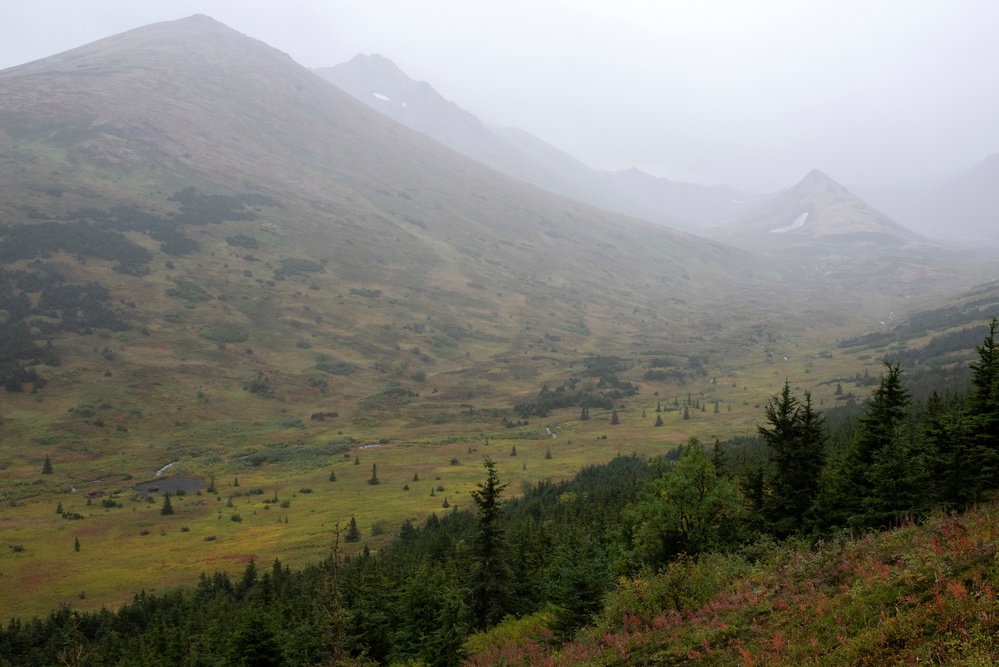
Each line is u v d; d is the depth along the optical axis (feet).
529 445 581.94
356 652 132.26
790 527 117.70
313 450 553.64
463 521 307.58
